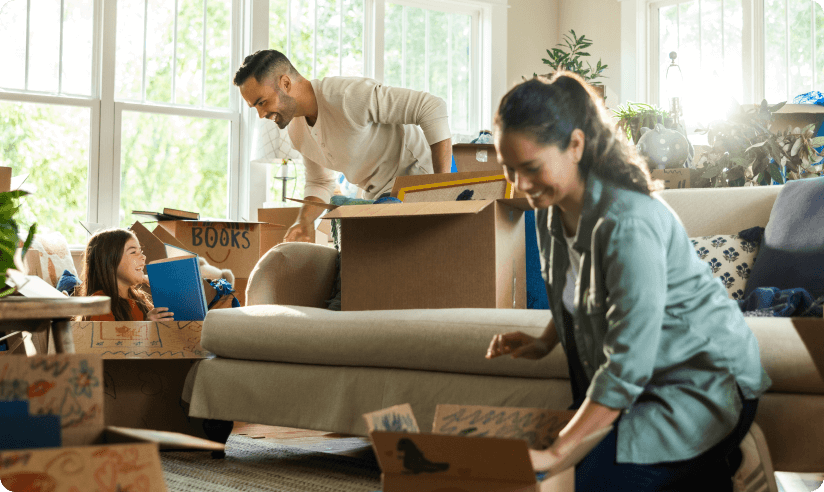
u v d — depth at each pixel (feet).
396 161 9.73
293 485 5.84
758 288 5.94
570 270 4.03
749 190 7.42
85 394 3.54
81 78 14.73
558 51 16.96
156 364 7.04
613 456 3.63
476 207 5.98
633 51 18.39
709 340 3.67
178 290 7.06
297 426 6.17
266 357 6.43
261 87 8.94
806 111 9.93
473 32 19.03
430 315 5.72
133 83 15.17
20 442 3.26
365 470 6.40
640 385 3.37
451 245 6.42
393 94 9.25
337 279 8.31
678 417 3.60
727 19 16.97
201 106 15.92
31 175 14.23
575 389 4.31
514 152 3.49
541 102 3.46
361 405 5.90
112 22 14.87
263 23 16.17
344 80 9.27
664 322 3.67
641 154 8.84
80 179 14.69
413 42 18.15
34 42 14.28
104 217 14.82
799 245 6.20
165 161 15.51
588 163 3.67
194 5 15.79
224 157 16.17
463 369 5.53
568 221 3.92
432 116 9.18
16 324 4.26
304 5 16.80
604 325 3.69
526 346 4.54
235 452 7.14
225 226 10.24
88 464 2.86
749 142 8.41
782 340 4.59
